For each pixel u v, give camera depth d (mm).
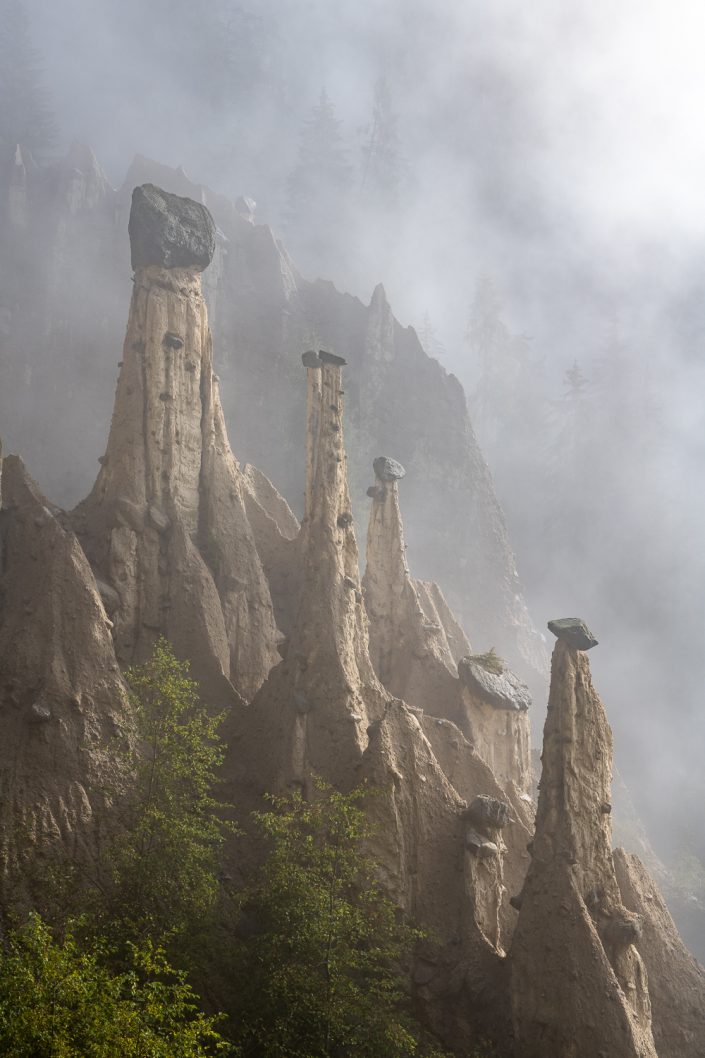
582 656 40500
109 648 40688
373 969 36250
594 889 37594
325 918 34469
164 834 35312
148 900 33812
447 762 46031
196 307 51531
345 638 44000
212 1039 33031
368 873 37719
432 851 40656
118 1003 27359
